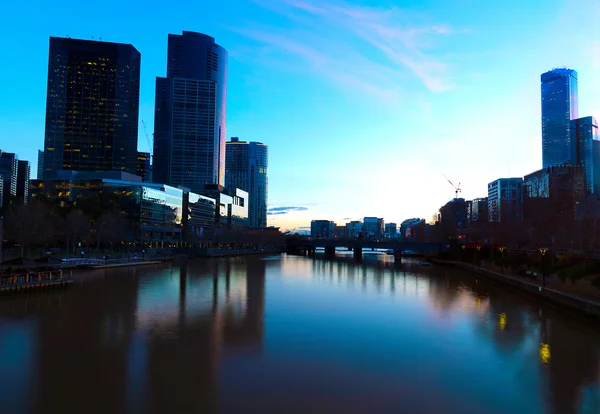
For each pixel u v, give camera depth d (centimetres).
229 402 2631
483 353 3797
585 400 2745
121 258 13862
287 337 4244
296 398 2712
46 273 7312
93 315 5128
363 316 5406
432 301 6862
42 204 14262
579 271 6328
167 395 2717
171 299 6494
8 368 3180
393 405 2636
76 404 2558
